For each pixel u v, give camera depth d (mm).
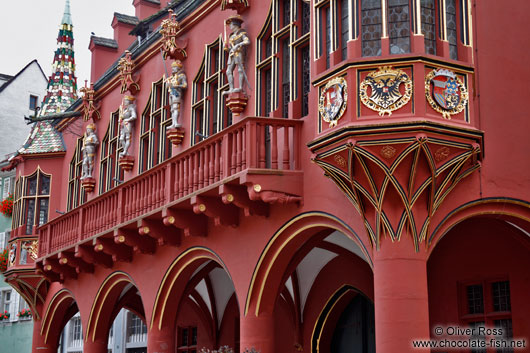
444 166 10172
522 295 11883
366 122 10062
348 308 16281
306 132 12477
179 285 16531
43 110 25594
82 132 23203
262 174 12133
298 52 13383
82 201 22578
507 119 11094
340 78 10531
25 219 24469
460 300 12961
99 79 22203
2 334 32781
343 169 10562
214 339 19922
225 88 15570
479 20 11289
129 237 16781
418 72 10062
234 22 14938
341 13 11344
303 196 12336
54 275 21844
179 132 16875
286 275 13312
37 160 24703
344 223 11336
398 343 9945
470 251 12828
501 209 10914
